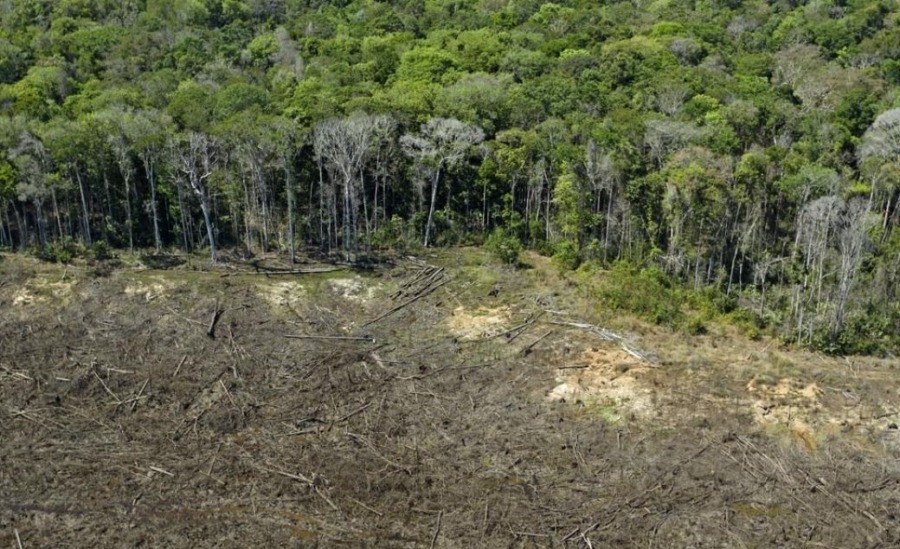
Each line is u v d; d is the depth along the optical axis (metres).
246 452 38.47
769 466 37.66
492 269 56.47
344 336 48.28
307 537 33.59
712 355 46.03
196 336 47.78
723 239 53.91
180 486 36.25
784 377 43.88
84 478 36.62
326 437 39.62
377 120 58.66
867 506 35.34
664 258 54.78
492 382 43.84
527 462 37.94
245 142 57.31
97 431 39.81
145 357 45.84
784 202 56.19
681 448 38.75
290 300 51.97
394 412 41.44
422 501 35.59
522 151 59.62
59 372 44.31
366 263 57.34
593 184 57.03
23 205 58.00
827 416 40.97
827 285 50.56
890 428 40.16
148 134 57.59
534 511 35.06
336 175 59.81
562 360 45.56
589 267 55.75
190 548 32.91
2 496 35.47
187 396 42.47
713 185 53.16
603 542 33.44
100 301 51.09
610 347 46.69
